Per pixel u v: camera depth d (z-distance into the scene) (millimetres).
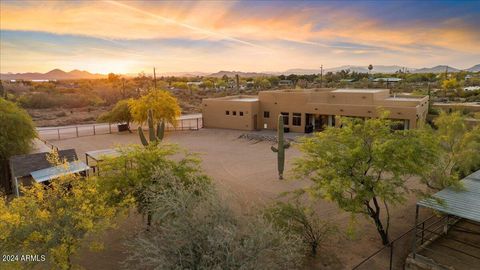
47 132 40594
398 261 11188
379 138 11570
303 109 36062
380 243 12406
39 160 19000
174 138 35312
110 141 34125
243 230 8039
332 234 12352
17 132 20984
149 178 12406
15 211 8992
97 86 109062
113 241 13141
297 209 11766
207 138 35094
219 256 7250
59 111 64562
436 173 12758
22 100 68625
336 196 11109
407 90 64562
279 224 10789
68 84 129125
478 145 14406
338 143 12008
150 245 8023
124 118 39562
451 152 14961
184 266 7500
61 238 8875
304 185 19297
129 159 13023
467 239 12047
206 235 7703
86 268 11320
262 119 39500
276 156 26781
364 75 107312
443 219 13812
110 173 13109
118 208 11703
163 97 38938
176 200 9180
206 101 41250
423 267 10328
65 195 10227
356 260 11328
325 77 109312
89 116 57438
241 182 20219
